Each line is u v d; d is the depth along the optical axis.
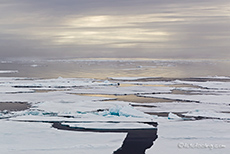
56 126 18.47
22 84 40.75
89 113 21.98
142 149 14.17
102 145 14.22
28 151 13.23
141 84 45.41
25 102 27.53
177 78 55.38
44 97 30.30
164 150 13.67
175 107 25.20
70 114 21.61
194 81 49.78
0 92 33.66
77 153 13.06
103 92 34.81
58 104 25.75
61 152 13.16
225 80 52.16
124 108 21.94
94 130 17.48
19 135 15.80
